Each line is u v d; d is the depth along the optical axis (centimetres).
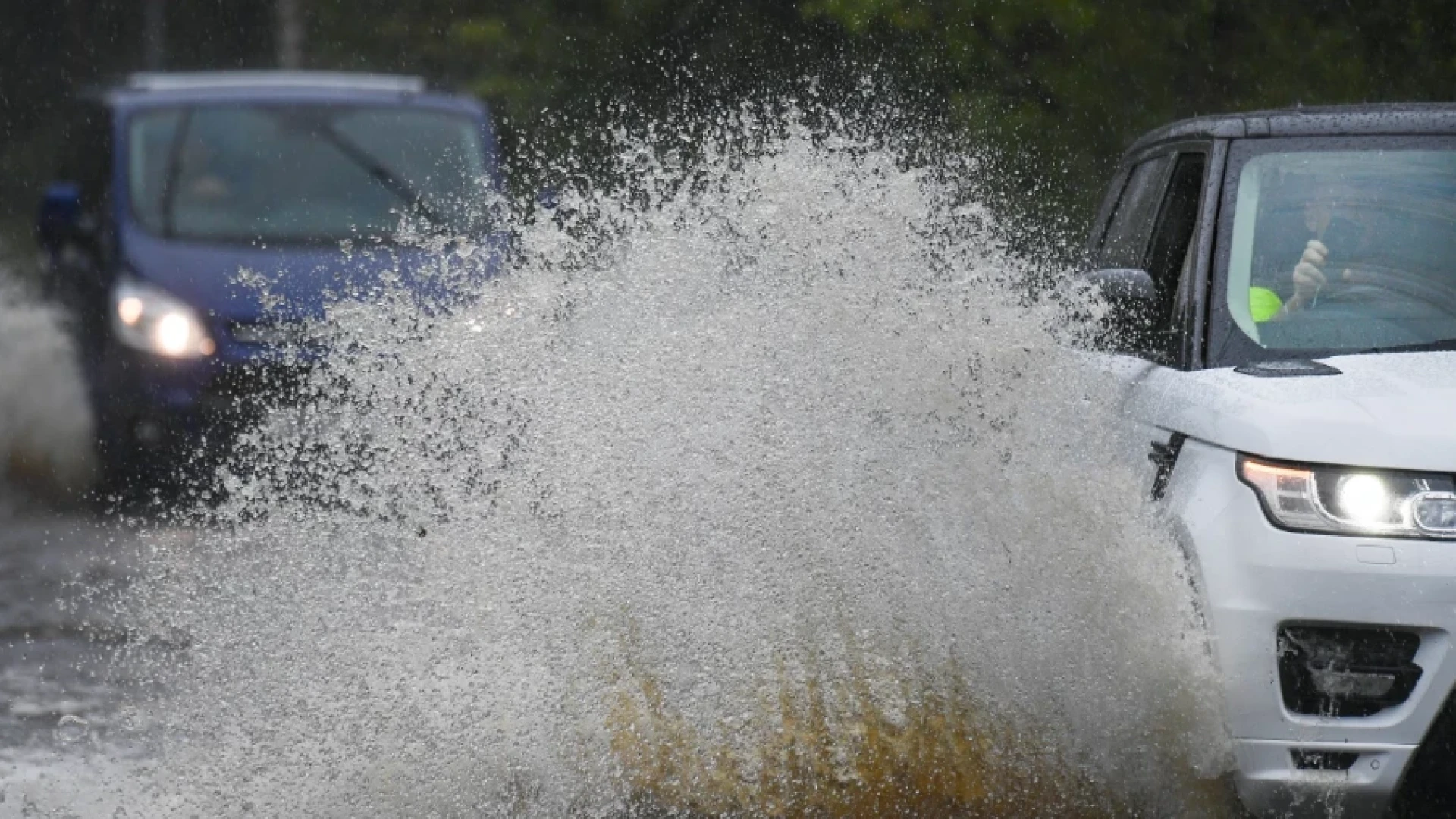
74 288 3509
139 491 3192
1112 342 1948
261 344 3131
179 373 3144
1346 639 1473
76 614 2366
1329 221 1817
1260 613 1479
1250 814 1525
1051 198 3123
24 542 2878
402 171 3478
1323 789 1480
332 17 6209
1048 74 4162
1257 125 1927
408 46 5922
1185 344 1777
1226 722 1501
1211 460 1567
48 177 6944
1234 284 1789
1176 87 4169
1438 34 4094
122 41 7712
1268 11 4144
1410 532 1463
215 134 3541
